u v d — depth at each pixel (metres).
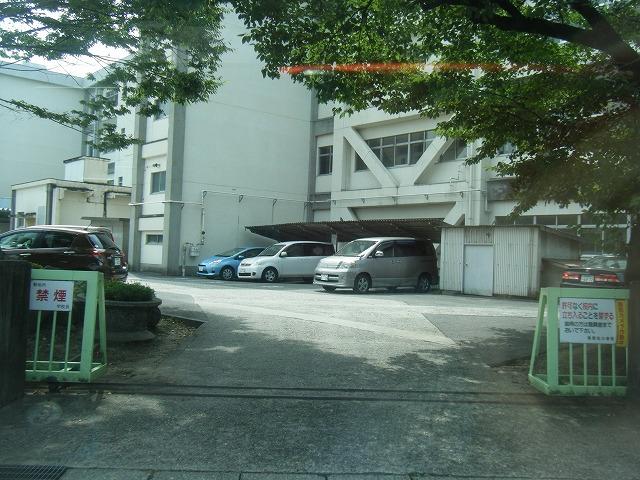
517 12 7.53
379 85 9.56
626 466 4.56
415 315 11.84
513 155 9.11
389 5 7.82
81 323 8.10
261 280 23.16
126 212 34.59
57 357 7.26
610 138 7.50
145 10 8.36
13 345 5.75
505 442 5.02
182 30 9.58
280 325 10.14
